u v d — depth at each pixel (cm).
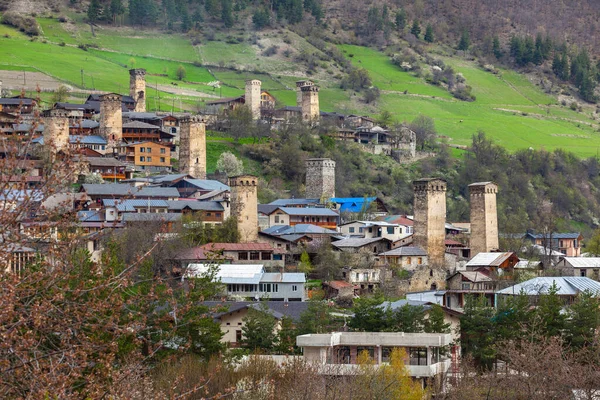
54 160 8694
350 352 19425
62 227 8638
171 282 17288
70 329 8325
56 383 8069
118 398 8662
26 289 8294
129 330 9269
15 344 8212
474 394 17062
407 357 19262
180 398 10094
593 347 19238
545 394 16988
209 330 17975
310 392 15175
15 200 8200
